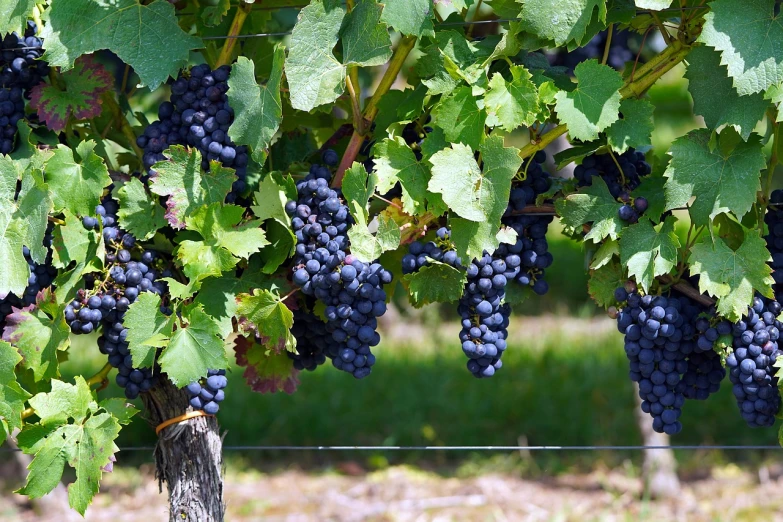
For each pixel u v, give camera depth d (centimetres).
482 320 262
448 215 258
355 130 263
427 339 718
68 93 262
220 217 257
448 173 253
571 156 260
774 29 250
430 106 261
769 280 255
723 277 255
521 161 252
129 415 258
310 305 267
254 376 274
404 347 678
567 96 255
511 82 254
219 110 259
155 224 260
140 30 257
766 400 260
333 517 427
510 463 496
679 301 261
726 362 259
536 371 610
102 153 269
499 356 264
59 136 272
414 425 536
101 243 258
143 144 262
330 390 584
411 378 605
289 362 275
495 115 254
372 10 253
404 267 258
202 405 264
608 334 680
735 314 256
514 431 537
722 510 415
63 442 256
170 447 266
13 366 255
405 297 808
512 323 772
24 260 257
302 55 255
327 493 461
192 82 259
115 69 343
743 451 501
